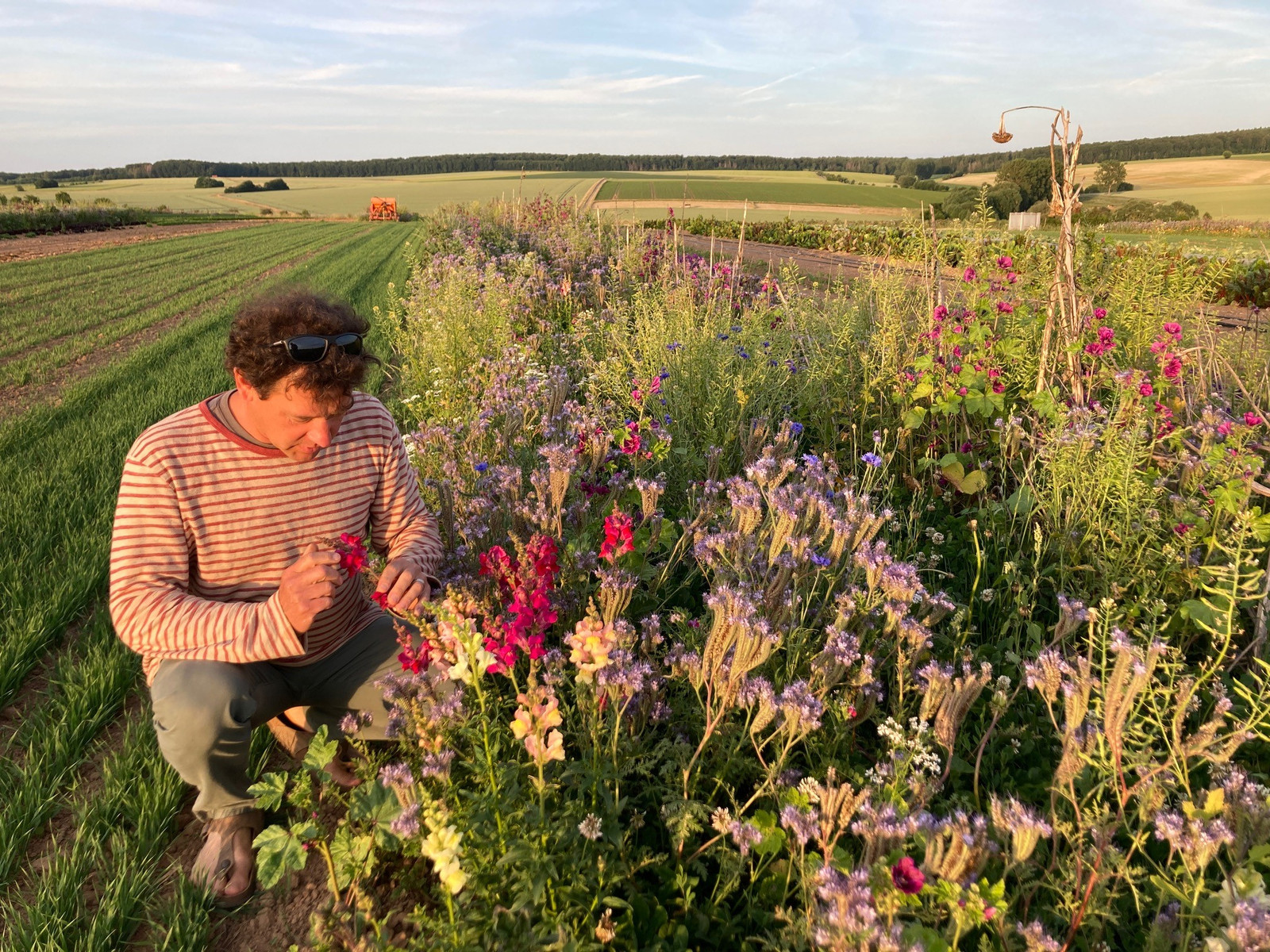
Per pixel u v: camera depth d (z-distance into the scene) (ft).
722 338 18.81
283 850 5.50
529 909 5.13
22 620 11.30
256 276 64.03
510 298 26.76
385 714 7.98
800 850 6.01
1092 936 5.90
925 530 12.57
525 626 5.71
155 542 6.70
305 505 7.35
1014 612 10.02
